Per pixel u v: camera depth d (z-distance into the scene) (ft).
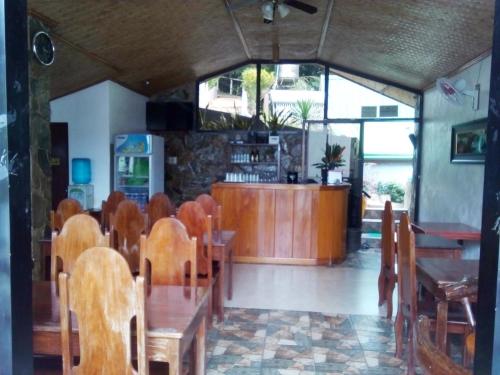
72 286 5.02
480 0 10.62
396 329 9.43
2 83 2.88
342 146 22.68
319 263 17.79
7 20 2.87
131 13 13.80
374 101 23.30
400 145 26.61
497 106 2.51
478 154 13.82
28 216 3.17
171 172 25.12
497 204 2.51
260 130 24.57
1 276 2.98
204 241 10.65
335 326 11.14
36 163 13.17
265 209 17.83
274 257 17.90
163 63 20.04
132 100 22.50
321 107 24.04
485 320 2.61
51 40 13.44
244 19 17.08
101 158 19.70
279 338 10.36
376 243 22.88
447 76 17.17
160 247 8.03
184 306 6.21
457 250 10.92
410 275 8.17
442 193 17.72
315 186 17.51
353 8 14.43
